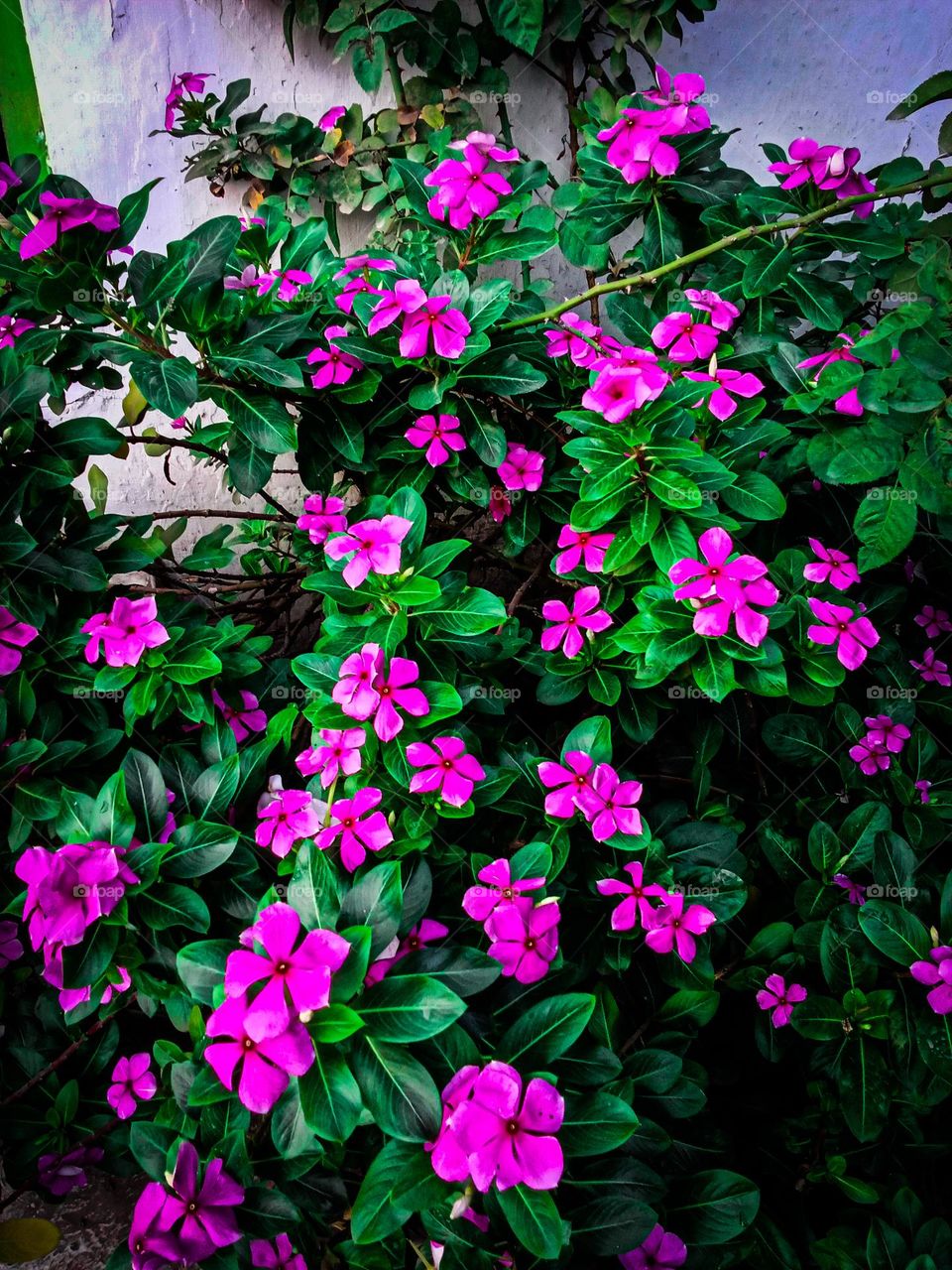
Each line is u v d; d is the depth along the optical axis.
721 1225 0.50
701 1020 0.56
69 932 0.46
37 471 0.63
